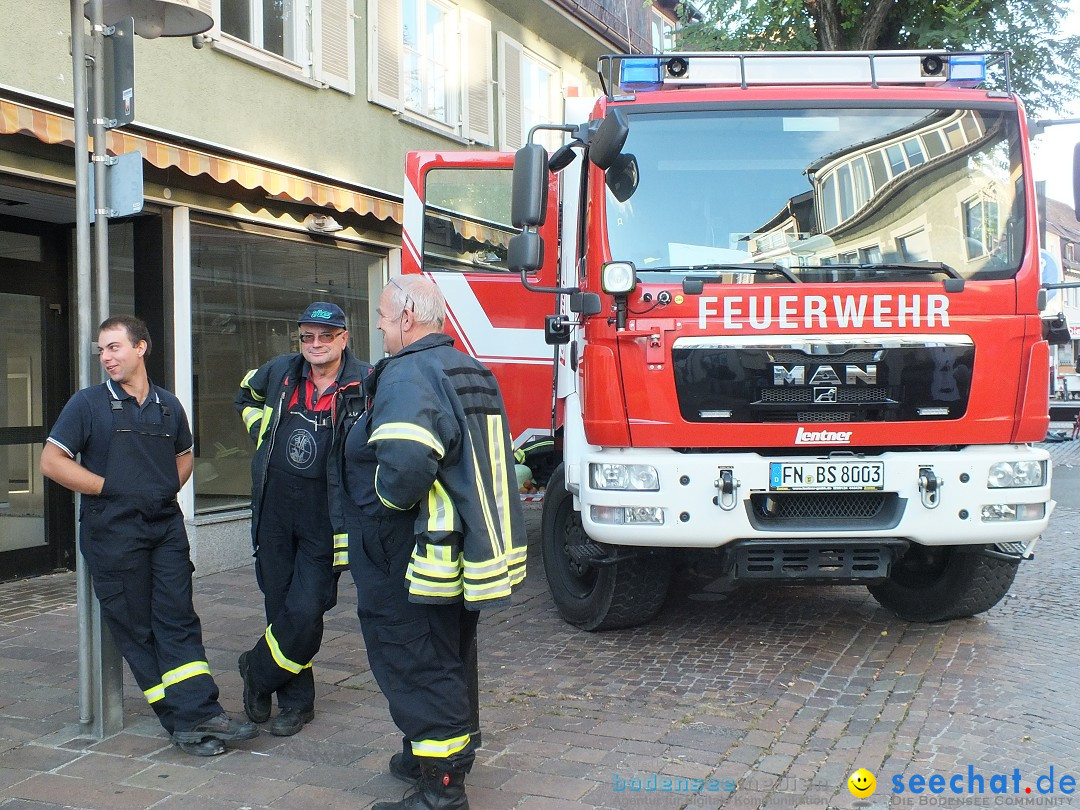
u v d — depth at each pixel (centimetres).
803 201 542
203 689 418
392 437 329
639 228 539
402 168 1129
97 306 434
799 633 611
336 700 488
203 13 489
